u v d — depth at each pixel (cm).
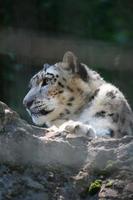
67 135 1042
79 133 1118
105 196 956
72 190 973
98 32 2716
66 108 1373
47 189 969
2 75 2453
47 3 2638
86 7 2739
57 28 2641
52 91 1372
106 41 2658
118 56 2578
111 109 1327
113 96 1345
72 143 1020
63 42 2555
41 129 1048
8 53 2478
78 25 2694
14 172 966
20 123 1006
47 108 1372
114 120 1316
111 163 984
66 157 998
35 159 982
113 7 2838
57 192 969
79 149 1008
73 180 982
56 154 994
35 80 1398
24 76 2472
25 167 974
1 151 969
